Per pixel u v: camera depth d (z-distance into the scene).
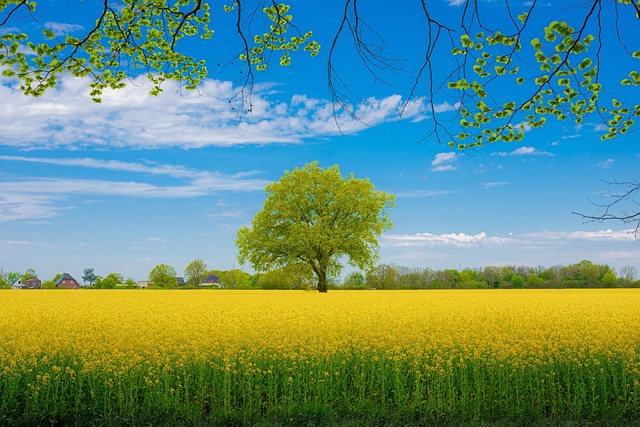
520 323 16.50
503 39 6.84
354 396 8.63
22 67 8.27
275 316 19.27
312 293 45.84
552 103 7.68
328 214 44.25
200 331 14.38
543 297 38.03
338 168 45.72
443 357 10.39
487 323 16.34
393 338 12.17
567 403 8.39
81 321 17.50
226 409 8.19
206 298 35.84
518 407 8.20
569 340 11.95
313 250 43.09
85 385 8.98
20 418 7.94
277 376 9.39
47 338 12.73
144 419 7.88
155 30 9.34
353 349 11.25
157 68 9.78
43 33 8.04
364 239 44.31
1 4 7.44
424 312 21.30
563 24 6.68
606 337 12.41
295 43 8.77
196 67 9.82
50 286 83.44
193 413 8.09
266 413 8.25
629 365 9.41
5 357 10.05
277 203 43.72
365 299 33.66
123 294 45.31
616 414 7.98
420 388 8.97
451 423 7.70
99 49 9.20
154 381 8.99
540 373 9.23
